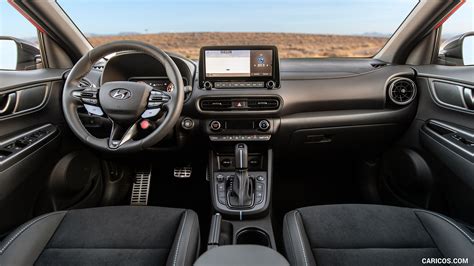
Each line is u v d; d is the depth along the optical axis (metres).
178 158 2.04
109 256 1.10
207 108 1.77
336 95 1.83
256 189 1.83
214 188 1.84
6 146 1.37
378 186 2.20
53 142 1.63
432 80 1.75
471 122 1.49
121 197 2.21
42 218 1.23
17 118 1.49
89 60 1.43
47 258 1.09
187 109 1.79
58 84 1.75
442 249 1.11
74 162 1.82
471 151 1.38
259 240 1.70
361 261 1.08
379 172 2.17
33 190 1.52
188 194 2.26
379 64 2.05
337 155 2.12
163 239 1.19
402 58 2.05
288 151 1.99
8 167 1.31
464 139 1.47
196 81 1.80
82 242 1.16
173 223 1.27
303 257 1.09
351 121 1.88
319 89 1.82
